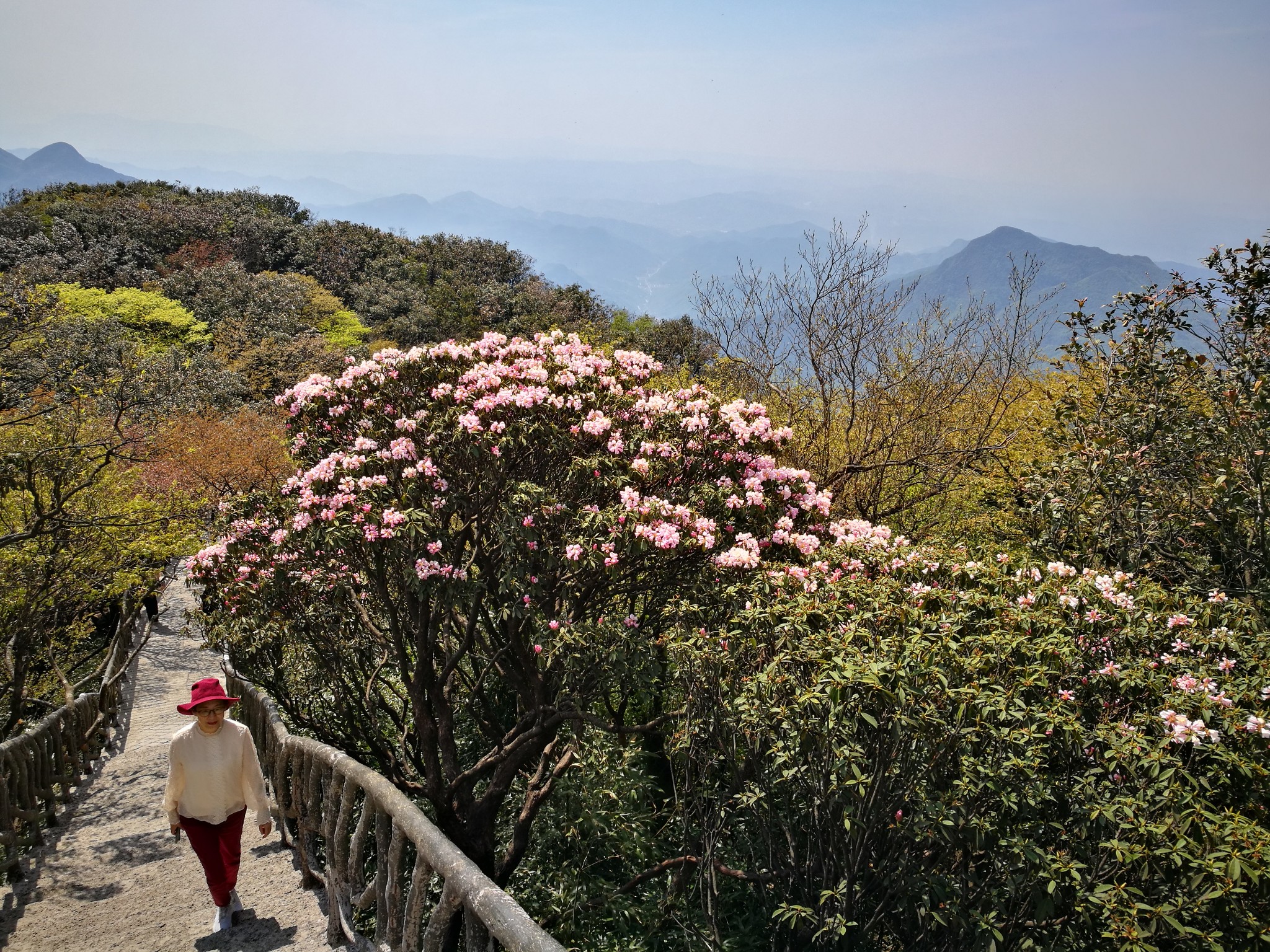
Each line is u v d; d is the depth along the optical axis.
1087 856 3.83
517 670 7.55
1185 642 4.33
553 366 6.73
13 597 10.13
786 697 4.25
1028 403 10.51
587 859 6.93
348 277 63.66
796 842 5.30
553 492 6.27
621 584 6.23
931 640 3.97
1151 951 3.11
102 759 9.66
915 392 10.19
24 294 11.54
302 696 9.04
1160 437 7.08
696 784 5.79
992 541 9.45
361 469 6.08
